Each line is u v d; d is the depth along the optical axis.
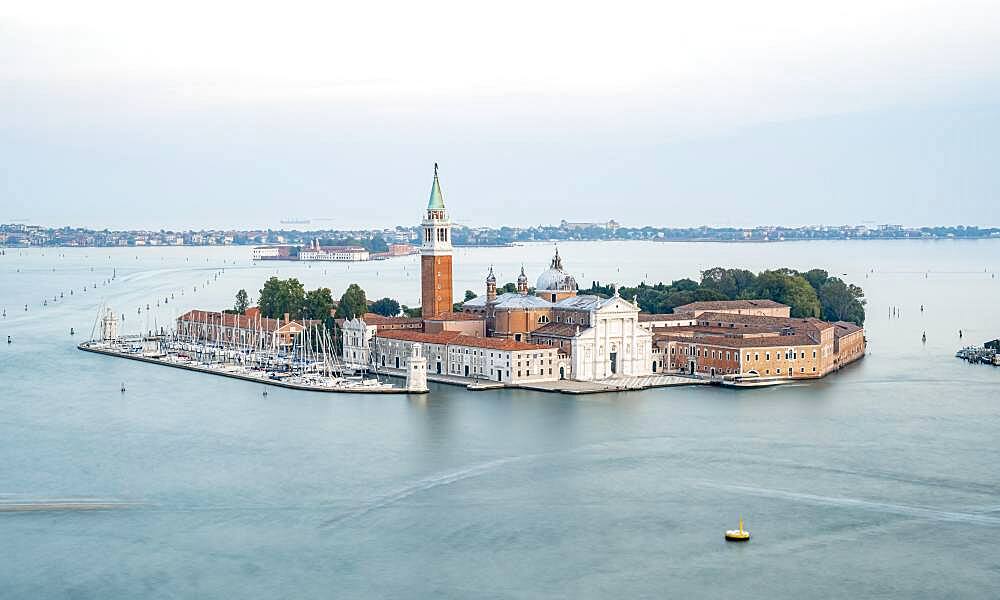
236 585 195.12
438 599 189.50
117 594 191.75
